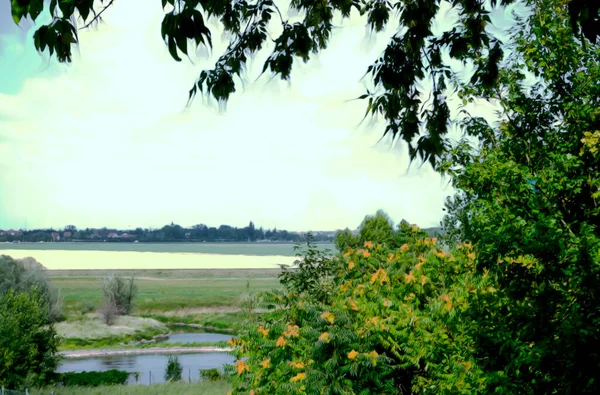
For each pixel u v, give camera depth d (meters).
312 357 7.85
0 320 24.58
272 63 3.54
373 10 3.89
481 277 5.63
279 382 8.02
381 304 8.29
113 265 167.25
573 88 5.38
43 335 26.77
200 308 81.75
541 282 4.43
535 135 5.41
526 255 4.39
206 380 27.91
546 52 5.43
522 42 5.49
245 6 4.00
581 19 2.22
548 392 4.40
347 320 7.93
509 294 4.50
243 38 3.89
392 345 7.75
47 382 27.41
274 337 8.57
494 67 4.13
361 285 8.98
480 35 4.01
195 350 49.66
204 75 3.65
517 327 4.51
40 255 186.12
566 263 4.27
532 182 4.77
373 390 7.53
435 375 7.06
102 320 62.62
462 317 5.38
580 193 4.76
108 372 30.20
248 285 10.97
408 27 3.91
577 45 5.30
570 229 4.56
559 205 4.75
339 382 7.42
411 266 9.22
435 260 8.25
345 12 4.00
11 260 45.97
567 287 4.25
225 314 76.50
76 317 64.56
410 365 7.88
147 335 59.75
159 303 83.62
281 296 9.09
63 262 169.88
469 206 5.09
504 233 4.48
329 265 11.68
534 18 5.54
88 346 52.78
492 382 4.93
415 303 8.11
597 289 4.08
